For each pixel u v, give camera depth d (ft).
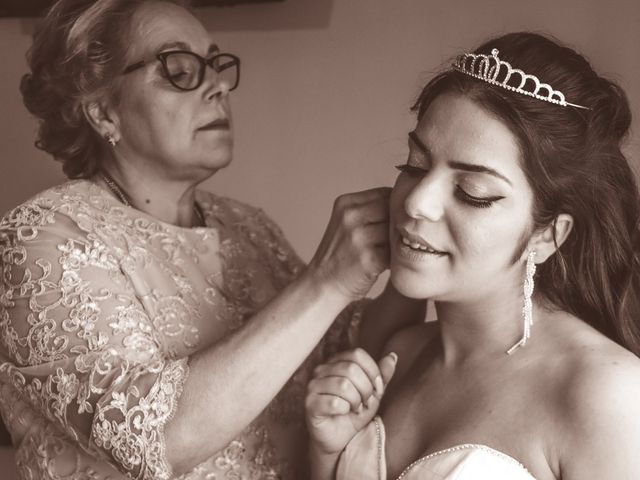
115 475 5.69
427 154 4.91
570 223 5.05
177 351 5.90
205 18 10.41
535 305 5.28
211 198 7.18
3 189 11.09
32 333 5.50
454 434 5.11
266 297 6.63
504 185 4.76
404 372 5.99
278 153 10.27
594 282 5.24
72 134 6.59
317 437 5.52
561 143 4.84
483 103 4.78
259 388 5.15
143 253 6.02
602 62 8.81
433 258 4.94
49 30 6.33
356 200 5.26
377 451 5.47
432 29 9.50
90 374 5.30
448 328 5.44
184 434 5.09
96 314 5.47
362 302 6.89
